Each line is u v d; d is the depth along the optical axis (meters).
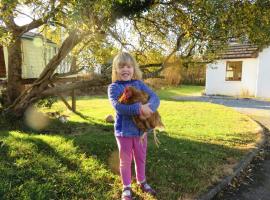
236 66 8.93
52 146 2.09
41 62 5.17
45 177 1.63
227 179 1.99
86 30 2.36
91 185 1.65
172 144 2.52
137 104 1.48
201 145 2.65
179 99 7.26
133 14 2.71
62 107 4.80
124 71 1.57
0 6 1.93
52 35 3.05
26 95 3.07
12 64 3.24
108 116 3.68
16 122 3.06
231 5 2.35
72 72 3.18
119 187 1.67
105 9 2.02
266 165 2.44
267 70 8.24
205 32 2.49
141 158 1.63
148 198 1.60
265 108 6.05
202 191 1.76
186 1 2.52
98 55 3.13
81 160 1.91
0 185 1.49
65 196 1.51
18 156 1.86
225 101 7.31
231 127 3.70
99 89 7.07
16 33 2.56
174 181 1.83
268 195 1.89
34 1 1.97
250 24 2.45
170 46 3.19
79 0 1.85
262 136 3.27
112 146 2.21
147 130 1.57
